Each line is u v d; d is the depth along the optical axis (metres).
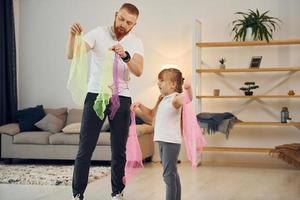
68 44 2.95
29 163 5.73
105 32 3.00
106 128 5.52
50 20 6.61
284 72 5.88
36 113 6.06
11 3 6.42
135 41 3.07
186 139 3.05
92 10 6.46
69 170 4.92
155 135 2.78
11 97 6.39
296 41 5.46
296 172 4.95
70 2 6.54
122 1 6.36
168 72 2.85
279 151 4.30
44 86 6.64
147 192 3.69
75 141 5.49
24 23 6.70
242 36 5.74
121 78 2.99
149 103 6.22
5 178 4.34
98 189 3.81
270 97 5.54
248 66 5.97
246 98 5.79
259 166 5.49
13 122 6.34
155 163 5.78
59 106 6.58
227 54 6.05
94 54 3.00
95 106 2.90
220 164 5.69
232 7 6.02
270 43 5.59
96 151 5.41
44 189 3.84
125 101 3.02
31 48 6.68
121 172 3.06
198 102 5.80
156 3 6.23
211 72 5.98
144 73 6.25
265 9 5.94
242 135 5.97
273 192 3.71
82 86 2.96
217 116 5.41
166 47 6.20
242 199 3.41
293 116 5.86
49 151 5.59
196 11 6.13
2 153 5.71
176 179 2.75
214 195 3.56
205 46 5.90
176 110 2.76
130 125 3.19
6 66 6.37
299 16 5.83
